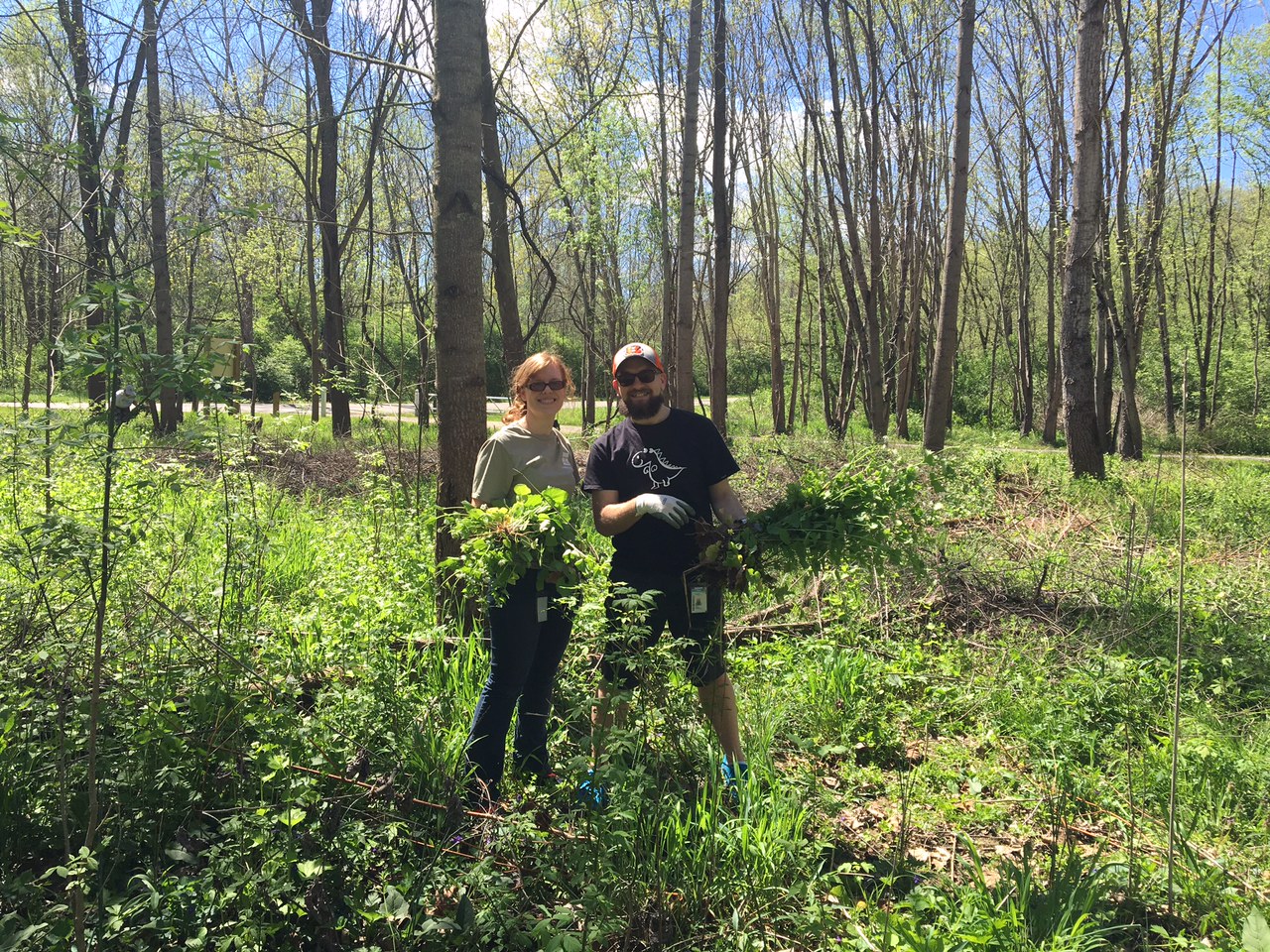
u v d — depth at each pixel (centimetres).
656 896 250
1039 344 3594
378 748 308
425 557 493
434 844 260
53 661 292
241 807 253
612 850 253
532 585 301
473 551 287
